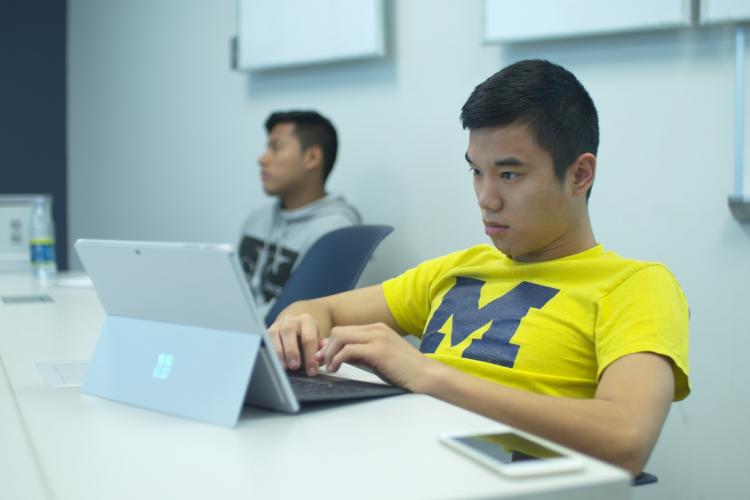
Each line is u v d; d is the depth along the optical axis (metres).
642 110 2.05
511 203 1.17
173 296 0.89
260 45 2.86
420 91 2.53
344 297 1.49
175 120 3.28
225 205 3.14
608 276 1.17
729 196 1.89
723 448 1.95
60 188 3.77
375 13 2.56
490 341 1.20
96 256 0.96
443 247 2.50
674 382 1.02
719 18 1.89
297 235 2.66
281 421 0.83
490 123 1.15
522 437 0.74
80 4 3.65
